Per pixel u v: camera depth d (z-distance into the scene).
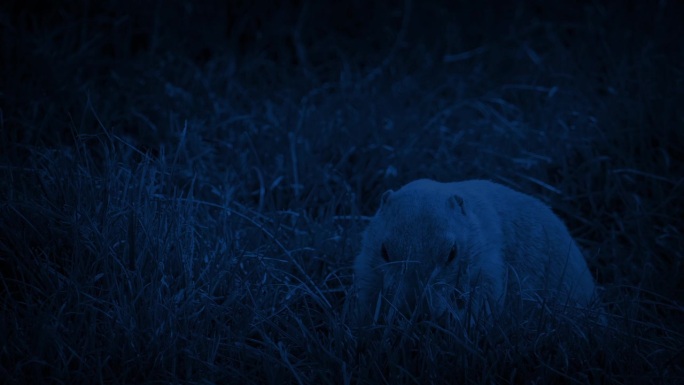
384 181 5.89
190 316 3.80
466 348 3.63
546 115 6.78
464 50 8.17
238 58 7.74
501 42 8.02
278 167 5.91
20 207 4.24
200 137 6.09
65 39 7.04
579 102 6.84
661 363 3.73
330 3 8.49
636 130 6.34
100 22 7.59
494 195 4.64
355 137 6.38
